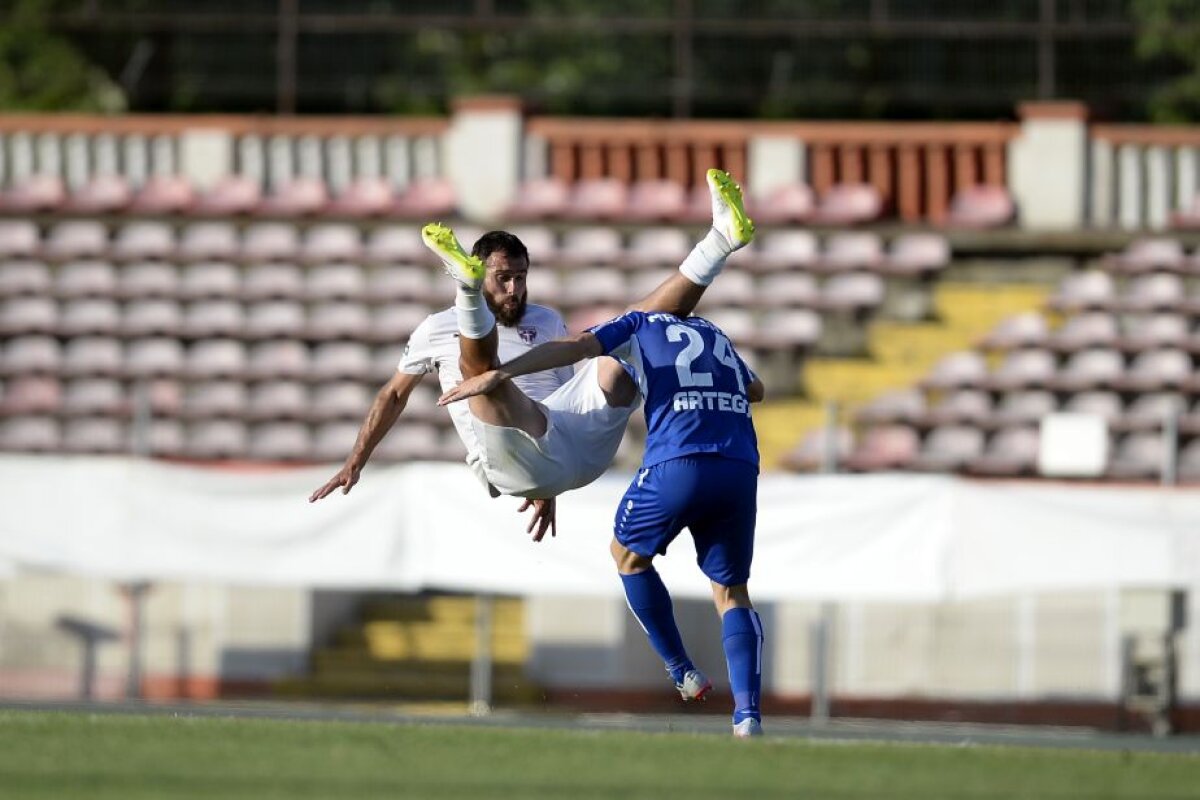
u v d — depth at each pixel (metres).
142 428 55.88
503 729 27.17
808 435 71.44
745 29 83.06
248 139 84.44
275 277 78.50
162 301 78.06
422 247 78.69
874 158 81.56
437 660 63.72
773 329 75.88
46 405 75.69
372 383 75.56
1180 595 54.81
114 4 100.25
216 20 85.81
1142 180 80.81
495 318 29.33
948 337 76.06
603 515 50.00
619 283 76.94
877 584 49.41
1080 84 84.69
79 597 63.53
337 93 89.50
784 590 49.69
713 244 29.20
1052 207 80.56
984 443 71.25
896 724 53.12
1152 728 55.25
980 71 85.12
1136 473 69.31
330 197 83.44
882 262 77.56
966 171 81.25
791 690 60.25
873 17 83.19
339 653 63.47
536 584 50.22
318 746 23.53
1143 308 75.00
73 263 79.56
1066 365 73.75
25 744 23.12
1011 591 49.00
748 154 81.75
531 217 79.56
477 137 82.62
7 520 53.09
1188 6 87.88
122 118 84.81
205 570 52.28
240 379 75.94
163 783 19.92
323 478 51.94
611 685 61.75
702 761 22.55
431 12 93.94
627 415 29.55
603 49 98.94
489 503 50.56
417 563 51.06
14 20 86.62
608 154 82.56
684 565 48.97
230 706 47.88
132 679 57.44
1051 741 38.84
